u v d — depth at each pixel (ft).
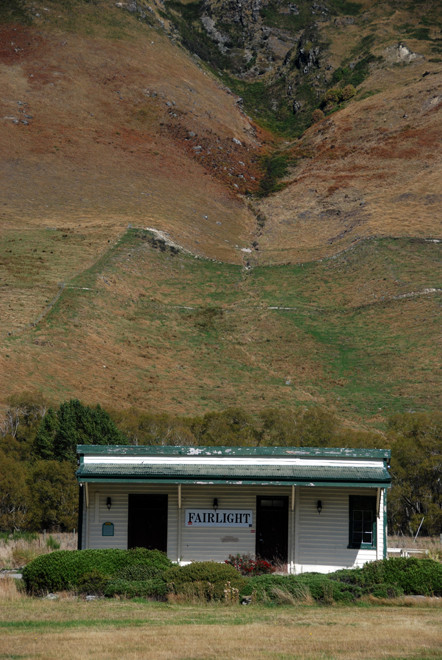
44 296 265.34
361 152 462.19
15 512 120.16
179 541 66.85
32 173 401.70
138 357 238.27
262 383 230.68
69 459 141.28
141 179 414.00
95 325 251.80
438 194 378.94
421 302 271.90
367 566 60.08
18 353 218.38
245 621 47.06
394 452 126.11
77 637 41.75
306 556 66.49
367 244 325.21
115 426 150.71
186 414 202.59
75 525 118.83
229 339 262.06
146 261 315.58
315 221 384.88
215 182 438.81
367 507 67.21
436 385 220.23
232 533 67.31
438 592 57.36
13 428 167.53
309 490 67.31
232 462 67.92
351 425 198.70
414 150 445.78
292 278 314.35
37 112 472.03
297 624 46.16
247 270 329.93
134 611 49.62
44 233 331.57
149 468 66.64
